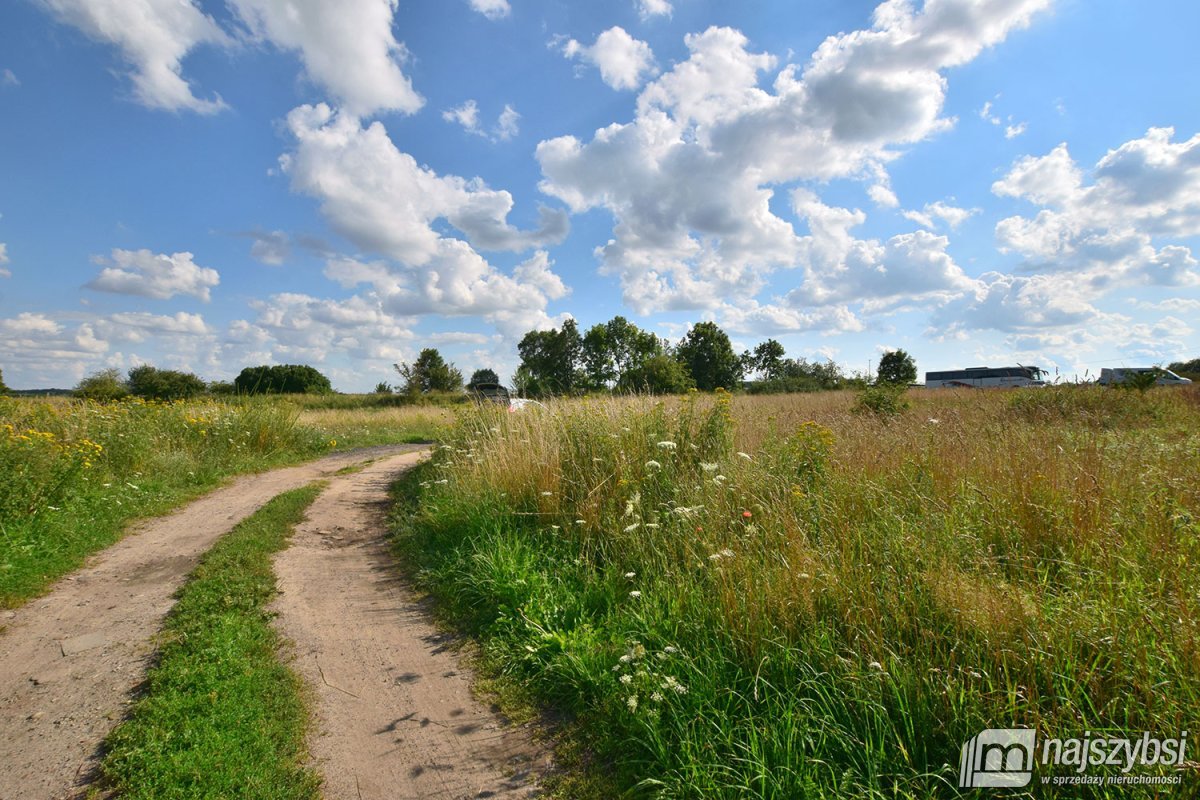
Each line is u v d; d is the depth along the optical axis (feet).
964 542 13.09
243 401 51.31
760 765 8.40
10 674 12.59
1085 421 27.91
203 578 17.87
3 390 76.54
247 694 11.56
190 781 9.07
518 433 26.76
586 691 11.65
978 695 8.66
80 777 9.29
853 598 11.33
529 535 19.58
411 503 28.43
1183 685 8.01
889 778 8.25
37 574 17.97
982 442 20.31
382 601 17.15
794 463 18.11
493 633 14.56
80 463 25.59
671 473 20.07
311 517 26.66
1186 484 14.92
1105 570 11.47
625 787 9.16
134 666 12.85
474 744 10.41
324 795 9.04
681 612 13.02
